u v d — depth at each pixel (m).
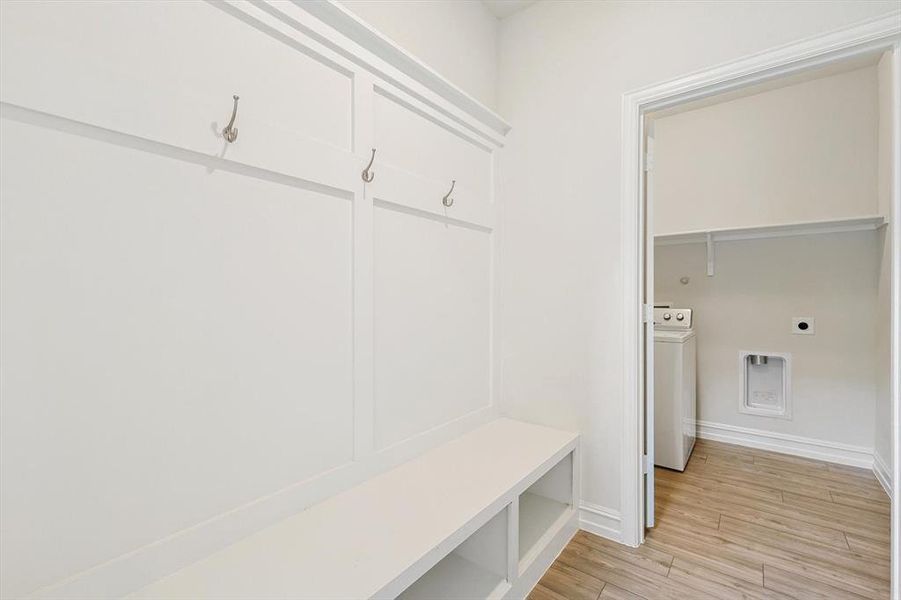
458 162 1.91
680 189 3.36
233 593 0.91
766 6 1.54
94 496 0.86
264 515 1.16
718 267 3.21
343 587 0.93
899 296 1.38
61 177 0.82
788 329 2.95
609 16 1.90
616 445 1.88
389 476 1.50
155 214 0.95
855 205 2.72
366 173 1.43
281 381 1.20
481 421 2.08
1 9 0.74
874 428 2.64
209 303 1.04
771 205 3.01
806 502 2.21
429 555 1.07
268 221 1.17
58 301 0.82
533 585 1.55
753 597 1.50
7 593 0.77
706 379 3.26
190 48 1.00
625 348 1.85
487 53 2.19
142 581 0.92
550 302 2.08
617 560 1.72
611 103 1.89
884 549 1.78
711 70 1.65
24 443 0.78
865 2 1.38
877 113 2.64
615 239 1.88
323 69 1.30
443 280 1.84
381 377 1.53
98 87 0.85
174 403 0.98
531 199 2.14
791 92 2.93
